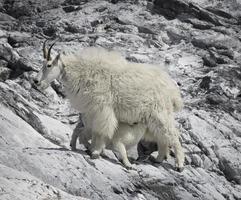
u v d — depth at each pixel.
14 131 32.69
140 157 35.09
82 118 31.22
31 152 28.14
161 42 57.94
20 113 36.06
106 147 31.47
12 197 20.73
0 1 72.81
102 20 62.44
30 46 53.34
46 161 27.58
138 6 66.19
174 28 60.41
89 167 28.66
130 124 31.25
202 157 37.06
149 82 31.42
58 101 43.38
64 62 30.92
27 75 44.69
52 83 44.34
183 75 50.72
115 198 27.31
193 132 38.72
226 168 36.78
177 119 40.31
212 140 38.62
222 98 45.81
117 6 66.75
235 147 38.62
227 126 40.94
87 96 30.31
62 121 40.12
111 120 30.25
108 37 56.66
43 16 66.94
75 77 30.61
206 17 63.34
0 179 22.03
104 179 28.25
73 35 58.16
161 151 33.31
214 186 34.19
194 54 55.81
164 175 31.75
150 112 31.39
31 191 21.86
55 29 60.69
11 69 46.88
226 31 60.84
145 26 60.69
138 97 30.89
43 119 37.69
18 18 69.06
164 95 31.80
